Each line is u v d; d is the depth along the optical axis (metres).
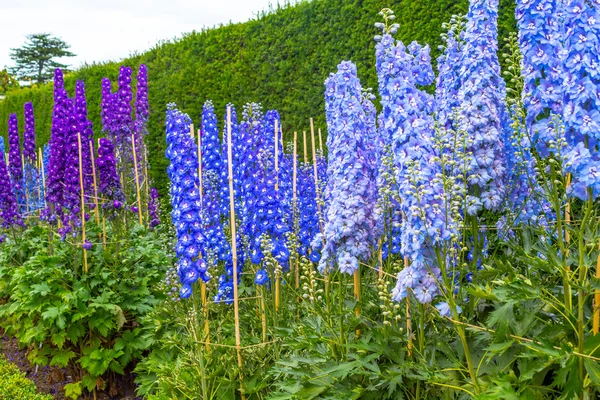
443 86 3.39
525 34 2.63
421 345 2.62
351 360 2.79
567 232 2.88
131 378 5.35
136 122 8.38
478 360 2.57
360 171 2.87
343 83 2.93
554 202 2.38
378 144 3.70
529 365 2.22
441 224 2.37
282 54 9.37
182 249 3.64
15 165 8.08
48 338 5.12
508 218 3.11
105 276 5.03
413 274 2.46
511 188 3.20
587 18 2.21
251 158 4.33
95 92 13.80
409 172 2.40
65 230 5.43
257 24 9.91
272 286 4.03
